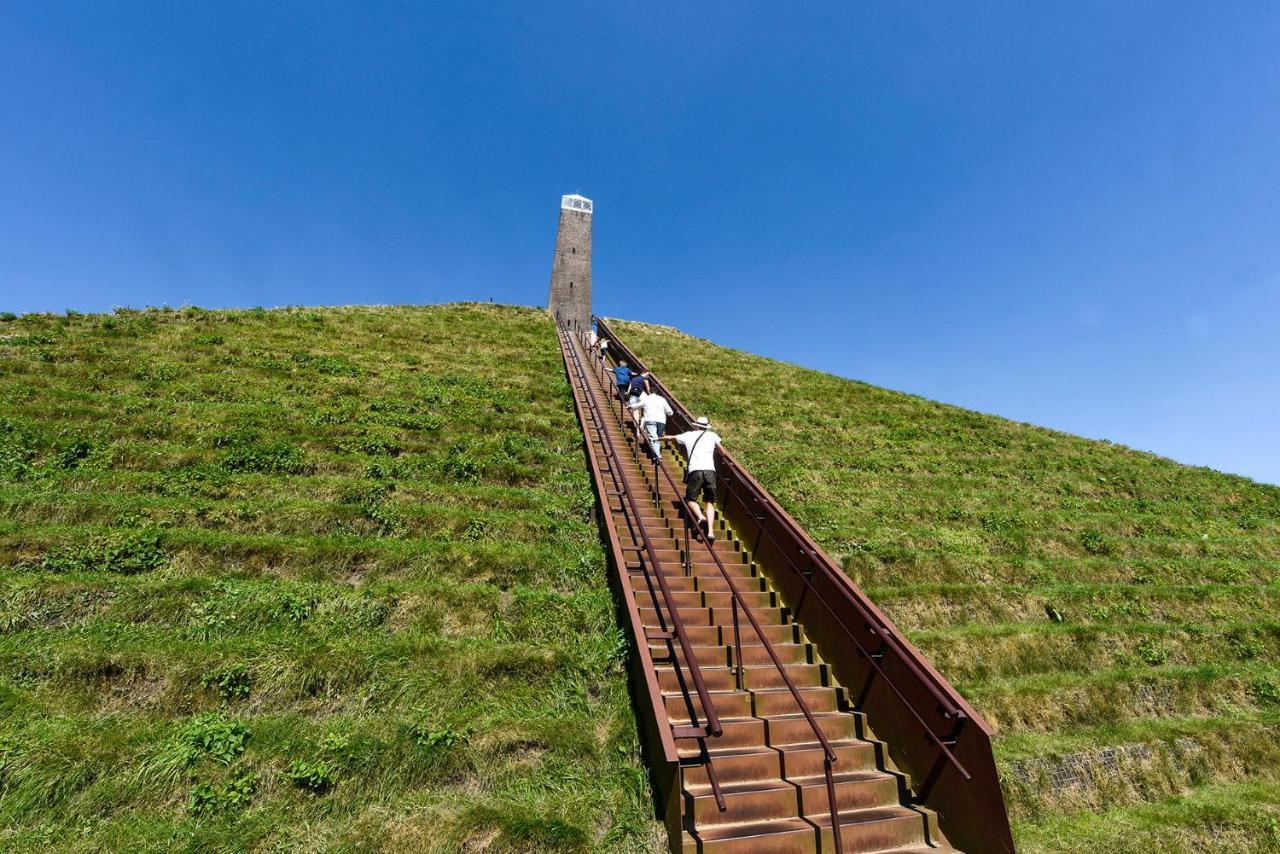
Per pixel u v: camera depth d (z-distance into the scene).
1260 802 5.99
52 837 4.12
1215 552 11.70
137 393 10.57
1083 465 15.86
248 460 8.94
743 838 4.27
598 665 6.02
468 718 5.33
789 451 13.66
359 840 4.24
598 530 8.54
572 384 14.85
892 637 5.59
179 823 4.29
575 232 42.34
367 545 7.38
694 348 25.53
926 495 12.23
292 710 5.33
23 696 4.97
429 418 11.45
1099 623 8.68
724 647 6.27
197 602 6.23
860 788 4.94
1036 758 6.02
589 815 4.62
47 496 7.45
